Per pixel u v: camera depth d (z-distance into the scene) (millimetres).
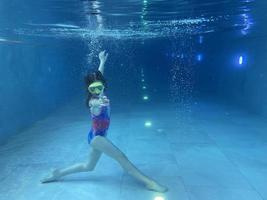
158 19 2881
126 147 2604
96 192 1745
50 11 2217
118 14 2451
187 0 1972
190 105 4922
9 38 2988
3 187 1834
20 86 3379
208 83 7391
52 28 3143
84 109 4734
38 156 2406
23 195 1723
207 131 3143
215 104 5004
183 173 2006
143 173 1858
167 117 3914
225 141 2754
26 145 2727
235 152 2428
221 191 1733
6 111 2971
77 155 2418
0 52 2873
